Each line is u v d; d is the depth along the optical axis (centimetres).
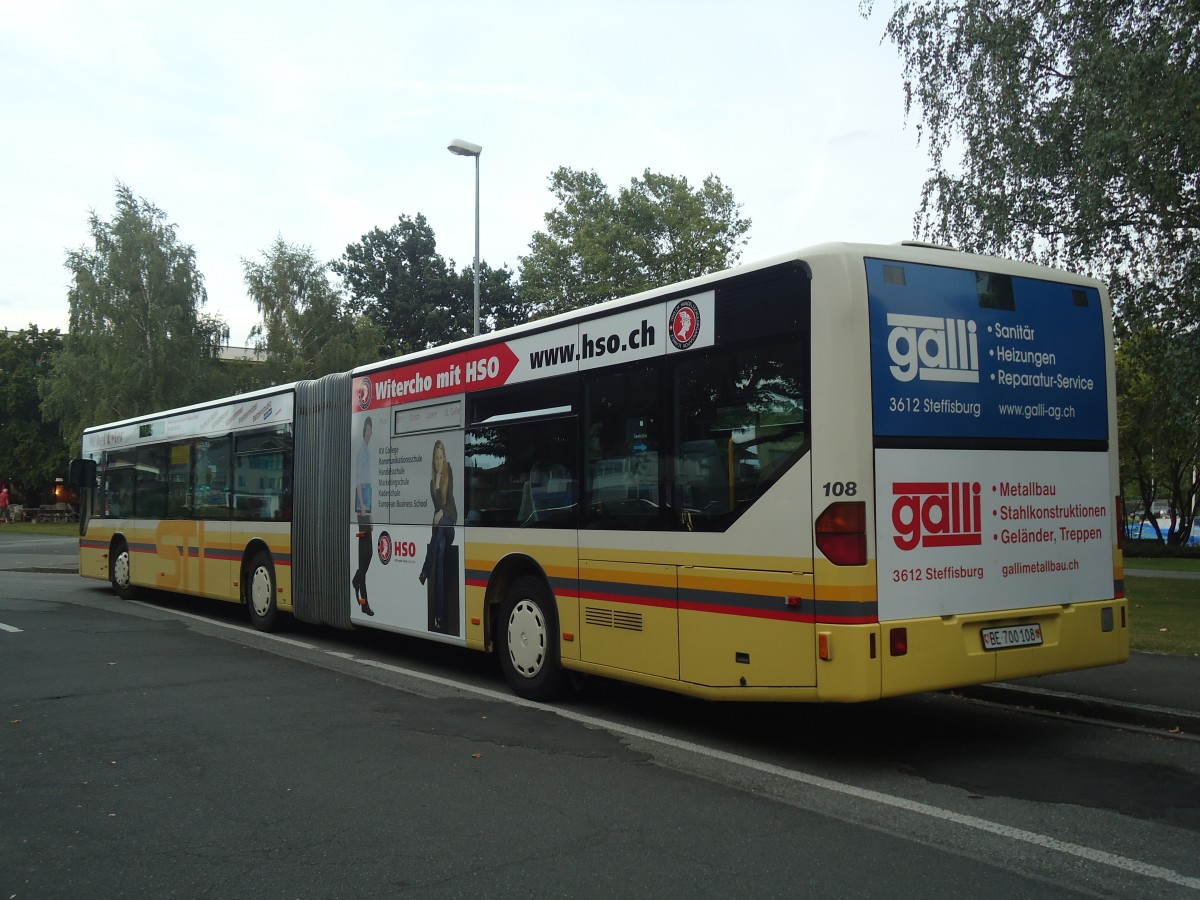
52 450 6091
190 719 745
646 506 688
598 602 730
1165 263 1550
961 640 586
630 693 841
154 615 1429
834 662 551
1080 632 641
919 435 580
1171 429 2033
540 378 802
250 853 461
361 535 1042
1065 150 1572
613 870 435
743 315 620
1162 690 764
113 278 4622
